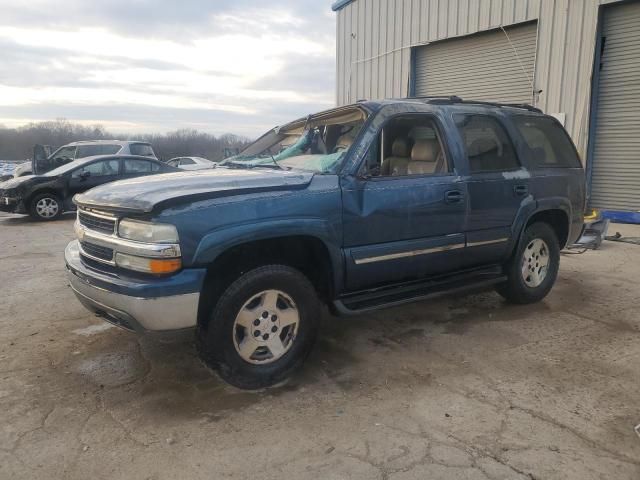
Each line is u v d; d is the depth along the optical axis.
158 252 2.96
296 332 3.53
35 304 5.21
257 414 3.11
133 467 2.60
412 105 4.16
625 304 5.18
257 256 3.52
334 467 2.60
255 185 3.32
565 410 3.14
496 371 3.69
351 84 16.33
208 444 2.80
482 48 12.45
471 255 4.39
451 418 3.05
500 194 4.48
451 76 13.29
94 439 2.85
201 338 3.32
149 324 3.02
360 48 15.80
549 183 4.94
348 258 3.64
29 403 3.23
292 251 3.67
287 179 3.47
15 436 2.87
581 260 7.09
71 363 3.82
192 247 3.03
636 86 9.93
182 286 3.01
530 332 4.45
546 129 5.20
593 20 10.14
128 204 3.08
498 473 2.54
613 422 3.00
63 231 10.05
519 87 11.77
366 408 3.18
